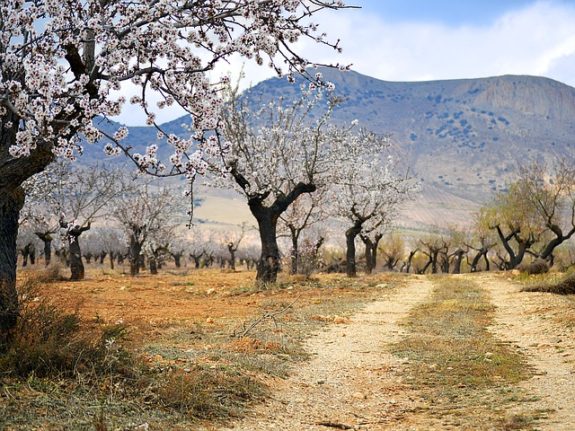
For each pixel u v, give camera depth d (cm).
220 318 1988
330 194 4684
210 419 875
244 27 959
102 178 4228
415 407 1007
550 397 1003
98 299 2584
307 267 4141
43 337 1028
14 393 826
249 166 3180
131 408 848
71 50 938
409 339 1659
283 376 1211
